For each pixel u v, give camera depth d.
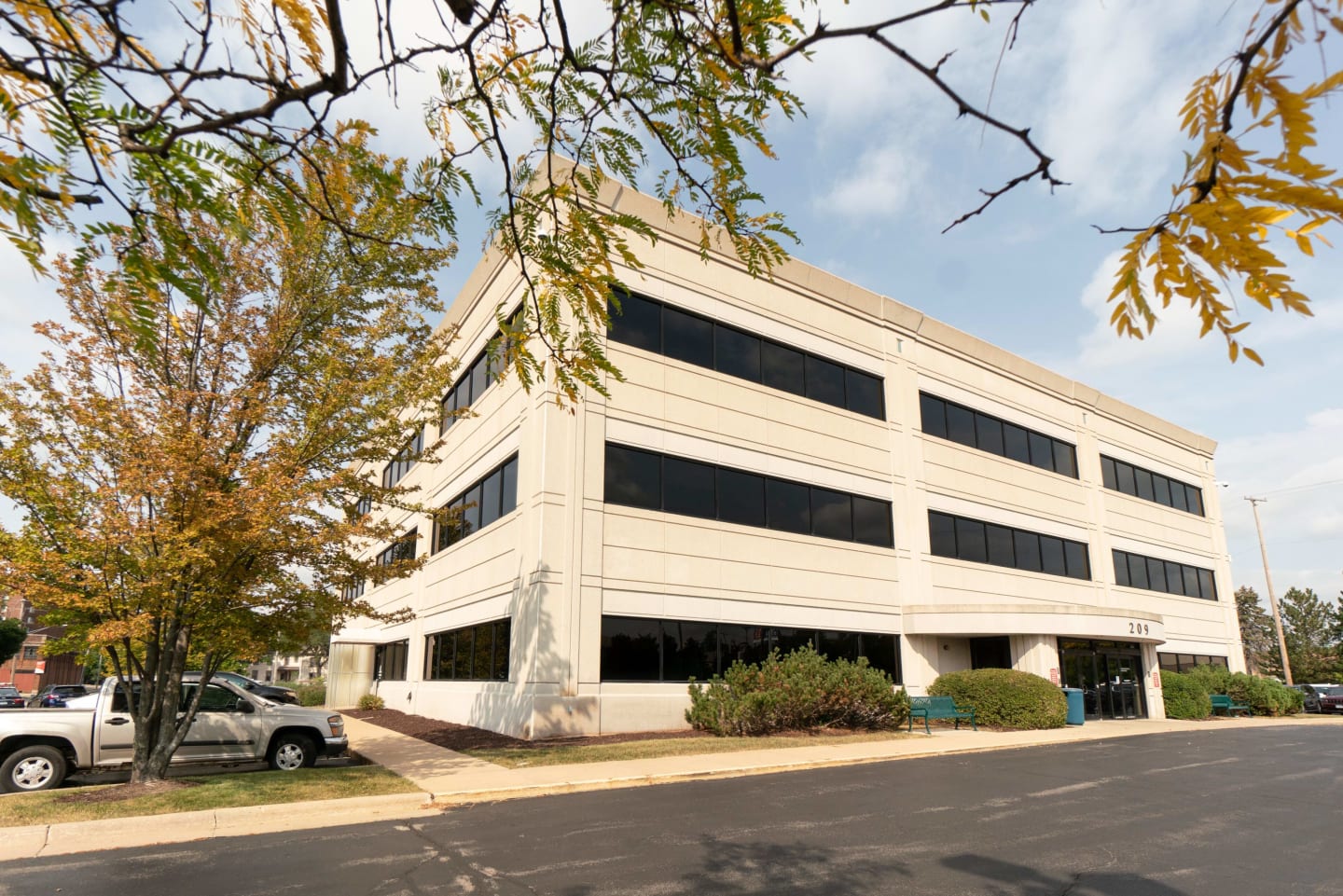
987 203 1.70
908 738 17.81
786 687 17.66
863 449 23.58
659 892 6.42
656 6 2.04
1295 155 1.24
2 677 68.06
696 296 20.75
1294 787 11.80
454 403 25.12
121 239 1.94
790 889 6.50
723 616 19.50
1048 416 30.31
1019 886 6.57
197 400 11.49
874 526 23.42
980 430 27.59
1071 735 19.75
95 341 10.81
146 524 10.34
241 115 1.89
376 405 13.15
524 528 17.94
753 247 2.67
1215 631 35.88
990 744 17.06
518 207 2.69
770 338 22.20
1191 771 13.42
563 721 16.59
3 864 7.54
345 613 12.92
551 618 16.91
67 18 1.81
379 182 2.35
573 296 2.86
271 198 2.08
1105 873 6.96
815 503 22.17
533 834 8.50
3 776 11.36
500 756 14.11
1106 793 11.13
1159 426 36.00
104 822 8.76
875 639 22.58
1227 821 9.23
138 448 10.65
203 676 12.03
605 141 2.55
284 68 1.96
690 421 19.98
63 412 10.88
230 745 13.16
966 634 23.33
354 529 12.48
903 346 25.62
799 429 22.20
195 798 9.90
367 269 12.23
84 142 1.84
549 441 17.64
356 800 10.07
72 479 10.68
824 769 13.43
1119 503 32.31
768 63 1.72
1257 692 30.59
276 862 7.51
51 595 10.32
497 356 3.10
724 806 9.99
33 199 1.82
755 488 20.97
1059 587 28.48
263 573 11.72
